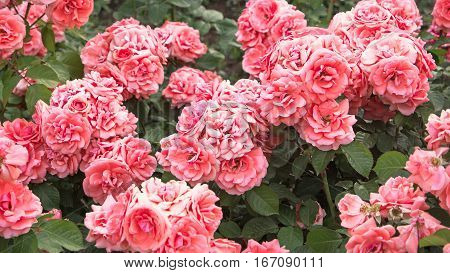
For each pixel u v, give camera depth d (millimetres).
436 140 1064
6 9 1267
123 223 975
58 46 1657
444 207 1014
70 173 1189
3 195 1004
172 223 973
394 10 1290
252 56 1404
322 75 1093
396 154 1092
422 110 1198
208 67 1551
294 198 1183
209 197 1013
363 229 986
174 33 1457
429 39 1422
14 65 1329
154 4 1670
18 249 1025
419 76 1149
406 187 1018
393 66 1119
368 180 1236
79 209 1262
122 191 1153
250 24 1399
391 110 1175
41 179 1189
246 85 1216
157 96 1518
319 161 1125
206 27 1723
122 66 1294
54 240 1031
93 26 1983
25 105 1417
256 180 1112
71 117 1163
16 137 1171
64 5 1303
